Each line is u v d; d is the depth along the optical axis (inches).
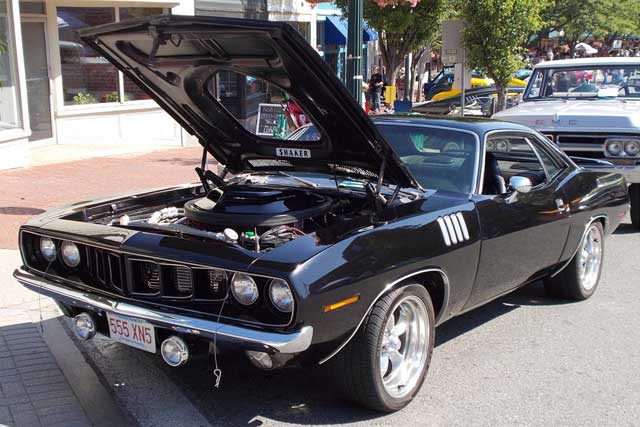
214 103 186.4
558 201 215.5
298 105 168.2
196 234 151.1
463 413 161.8
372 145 166.9
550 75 414.0
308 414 158.6
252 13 697.0
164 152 562.9
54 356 184.5
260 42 146.1
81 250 159.3
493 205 186.1
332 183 195.0
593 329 219.9
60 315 215.3
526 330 218.1
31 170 449.4
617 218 255.8
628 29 1496.1
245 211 163.8
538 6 551.2
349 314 138.9
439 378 181.0
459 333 214.8
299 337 129.0
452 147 200.5
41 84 523.8
